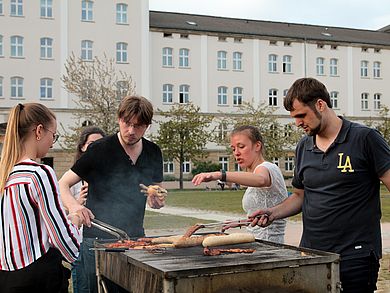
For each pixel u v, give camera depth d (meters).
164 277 2.20
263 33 38.91
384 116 41.31
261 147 3.59
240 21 42.38
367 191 2.90
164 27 36.00
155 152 3.79
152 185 3.65
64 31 32.19
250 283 2.38
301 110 2.90
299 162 3.16
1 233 2.50
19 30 31.53
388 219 12.88
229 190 31.66
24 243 2.48
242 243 3.03
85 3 32.75
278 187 3.40
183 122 33.41
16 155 2.56
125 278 2.69
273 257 2.56
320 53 40.66
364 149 2.85
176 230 10.79
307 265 2.49
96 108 27.42
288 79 39.69
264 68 39.06
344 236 2.89
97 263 3.11
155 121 34.03
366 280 2.88
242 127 3.61
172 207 17.33
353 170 2.86
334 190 2.91
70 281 6.13
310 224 3.03
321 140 3.01
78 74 28.72
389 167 2.79
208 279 2.29
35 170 2.51
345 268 2.87
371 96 42.19
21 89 31.61
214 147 37.59
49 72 31.95
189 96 36.97
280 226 3.50
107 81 32.53
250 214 3.52
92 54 32.91
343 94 41.31
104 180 3.59
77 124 30.94
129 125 3.39
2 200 2.49
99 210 3.60
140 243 3.09
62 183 3.48
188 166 36.94
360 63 41.91
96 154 3.53
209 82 37.50
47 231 2.54
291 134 36.94
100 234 3.60
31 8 31.73
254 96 38.69
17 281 2.47
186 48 36.84
